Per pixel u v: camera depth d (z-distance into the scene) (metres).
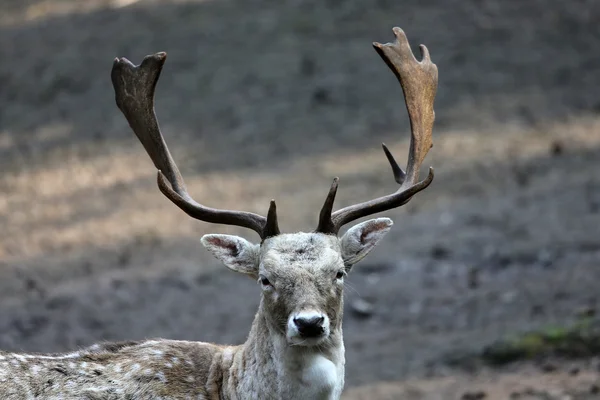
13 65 40.47
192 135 32.94
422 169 29.23
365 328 21.08
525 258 23.33
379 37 37.75
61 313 22.61
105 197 29.64
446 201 27.28
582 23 37.88
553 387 16.61
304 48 37.78
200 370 12.72
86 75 38.56
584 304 20.05
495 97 33.28
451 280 22.83
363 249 12.61
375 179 28.53
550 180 27.75
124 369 12.61
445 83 34.34
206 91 35.78
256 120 33.41
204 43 39.25
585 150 29.44
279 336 11.79
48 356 12.86
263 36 39.22
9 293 23.88
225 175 29.84
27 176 31.62
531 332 18.78
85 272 24.86
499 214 26.03
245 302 22.73
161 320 21.95
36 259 25.88
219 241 12.59
